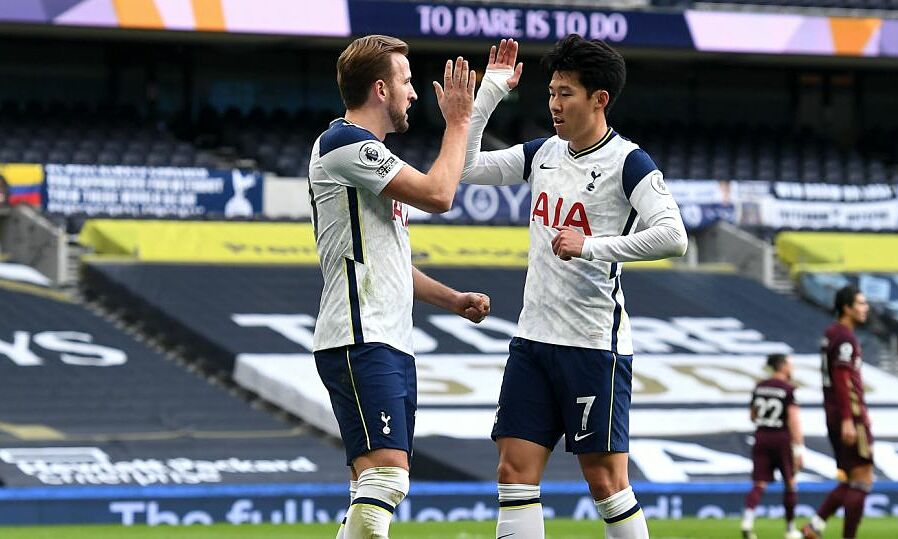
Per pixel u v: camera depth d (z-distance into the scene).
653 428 63.41
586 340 19.11
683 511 53.38
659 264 83.31
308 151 87.81
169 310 70.00
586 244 18.34
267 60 92.38
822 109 102.12
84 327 68.00
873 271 84.00
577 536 43.25
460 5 82.69
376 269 17.80
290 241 78.31
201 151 87.19
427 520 50.16
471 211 84.25
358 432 17.62
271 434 60.69
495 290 75.88
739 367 71.38
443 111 18.02
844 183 94.00
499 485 19.66
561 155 19.62
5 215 75.44
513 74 19.97
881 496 55.84
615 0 88.19
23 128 83.88
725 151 95.25
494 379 66.31
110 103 89.19
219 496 48.34
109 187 78.38
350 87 18.16
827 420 37.91
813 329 77.44
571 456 59.91
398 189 17.47
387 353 17.69
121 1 78.88
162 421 60.56
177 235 76.62
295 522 48.97
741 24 87.75
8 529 44.69
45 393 61.28
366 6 81.88
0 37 86.50
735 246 85.62
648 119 98.62
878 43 89.50
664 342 73.44
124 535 42.59
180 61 90.69
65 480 52.91
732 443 62.69
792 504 44.19
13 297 69.56
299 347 67.81
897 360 78.50
